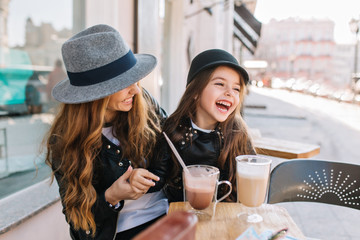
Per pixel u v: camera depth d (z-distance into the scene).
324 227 2.49
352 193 1.34
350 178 1.35
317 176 1.38
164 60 4.32
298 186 1.37
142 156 1.27
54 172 1.18
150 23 2.81
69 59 1.03
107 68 1.02
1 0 2.60
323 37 55.78
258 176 0.94
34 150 2.20
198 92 1.24
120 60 1.05
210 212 0.97
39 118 2.48
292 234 0.85
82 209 1.07
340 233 2.38
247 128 1.40
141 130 1.25
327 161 1.38
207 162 1.30
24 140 2.26
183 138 1.28
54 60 2.84
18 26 2.68
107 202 1.06
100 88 1.00
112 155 1.21
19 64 2.69
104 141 1.20
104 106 1.09
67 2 2.43
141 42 2.72
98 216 1.08
